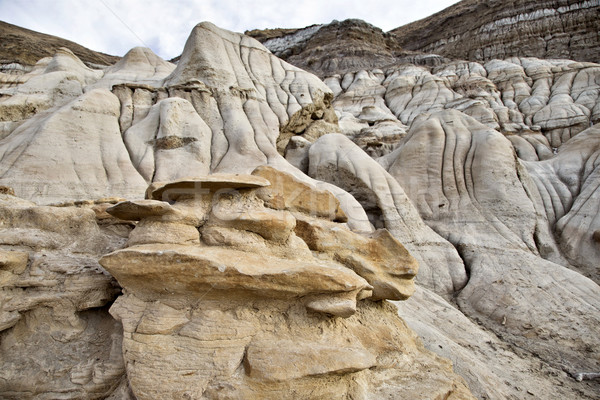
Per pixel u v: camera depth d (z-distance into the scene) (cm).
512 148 1578
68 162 1135
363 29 6100
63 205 736
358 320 559
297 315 464
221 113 1681
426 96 3641
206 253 435
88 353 475
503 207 1417
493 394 604
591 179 1548
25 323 483
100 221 645
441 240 1318
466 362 666
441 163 1612
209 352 409
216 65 1786
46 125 1179
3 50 3888
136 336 417
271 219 492
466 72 3991
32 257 502
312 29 7012
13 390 432
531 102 3161
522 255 1202
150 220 481
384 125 2647
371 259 607
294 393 401
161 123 1393
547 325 923
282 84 2023
